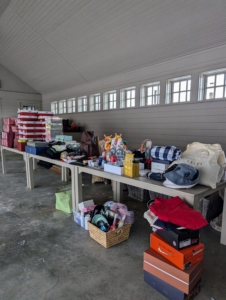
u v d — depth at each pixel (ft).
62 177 15.98
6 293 5.29
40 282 5.66
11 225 8.86
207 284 5.64
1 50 24.73
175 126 15.08
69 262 6.49
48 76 25.49
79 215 8.83
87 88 23.24
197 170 5.98
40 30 17.66
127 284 5.60
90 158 9.69
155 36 13.19
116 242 7.46
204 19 10.78
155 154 7.33
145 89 17.47
